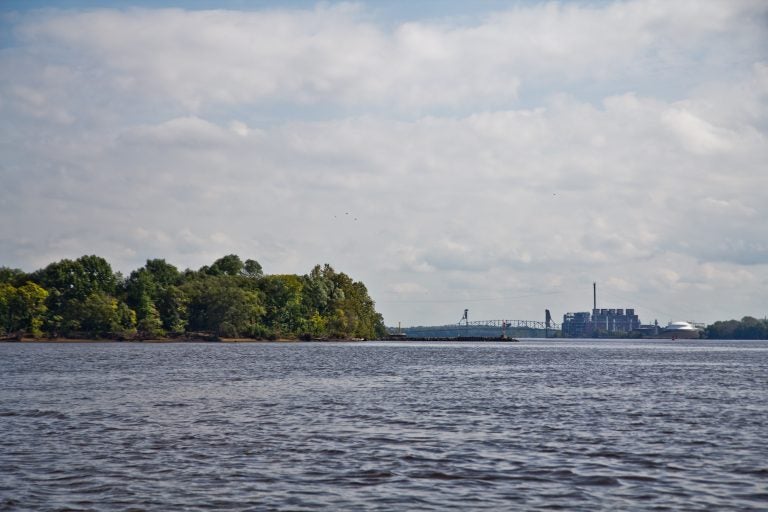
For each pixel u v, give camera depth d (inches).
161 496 1382.9
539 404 2815.0
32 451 1781.5
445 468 1610.5
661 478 1529.3
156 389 3348.9
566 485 1470.2
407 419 2351.1
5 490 1421.0
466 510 1304.1
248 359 6491.1
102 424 2206.0
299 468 1605.6
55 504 1332.4
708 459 1717.5
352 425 2213.3
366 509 1306.6
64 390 3282.5
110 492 1409.9
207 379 3993.6
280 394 3152.1
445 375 4562.0
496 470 1594.5
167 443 1889.8
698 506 1328.7
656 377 4475.9
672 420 2369.6
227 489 1432.1
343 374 4559.5
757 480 1515.7
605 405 2792.8
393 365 5772.6
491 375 4591.5
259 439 1952.5
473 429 2149.4
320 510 1301.7
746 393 3353.8
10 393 3137.3
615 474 1561.3
